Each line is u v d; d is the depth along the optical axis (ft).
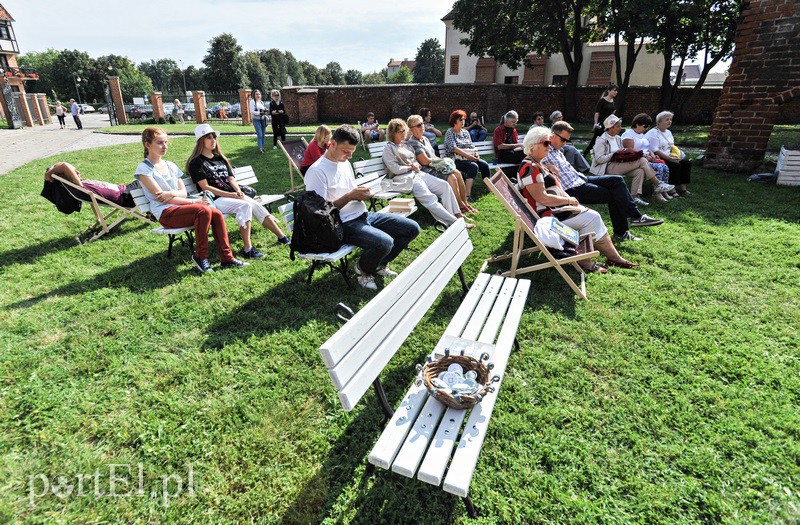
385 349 7.21
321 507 6.72
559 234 12.98
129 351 10.43
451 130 24.32
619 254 16.24
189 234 15.72
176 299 12.87
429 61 281.95
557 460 7.45
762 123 28.02
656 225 19.22
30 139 59.57
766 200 22.71
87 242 17.30
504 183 14.15
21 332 11.07
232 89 234.38
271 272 14.76
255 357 10.16
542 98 75.77
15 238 17.46
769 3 26.11
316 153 22.08
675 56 67.10
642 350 10.46
